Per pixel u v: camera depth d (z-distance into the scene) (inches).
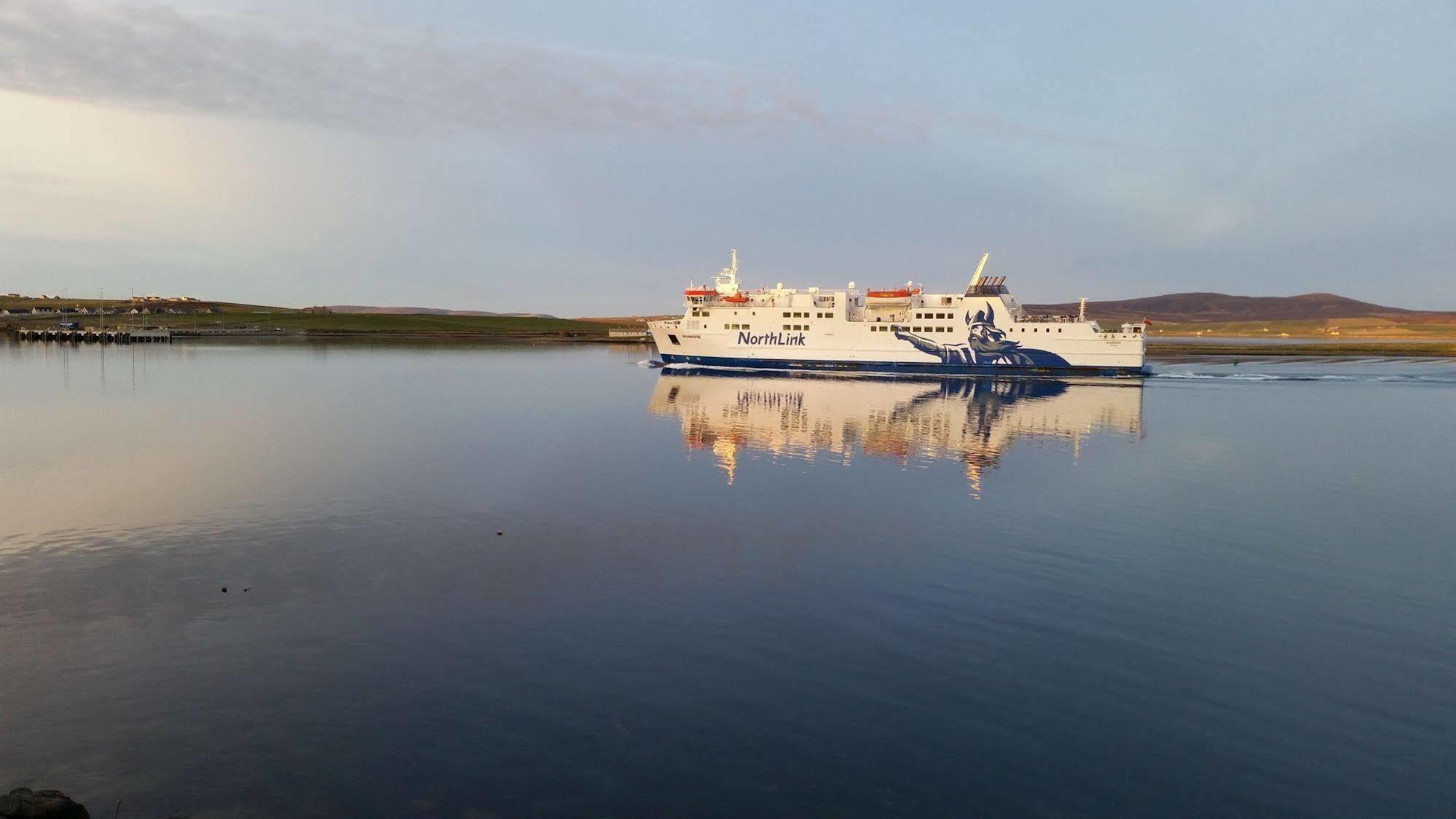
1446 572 1059.3
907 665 759.1
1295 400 3189.0
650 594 930.1
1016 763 604.7
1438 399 3218.5
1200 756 620.4
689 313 4443.9
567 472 1627.7
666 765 591.2
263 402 2768.2
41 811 481.4
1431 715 686.5
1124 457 1907.0
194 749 602.2
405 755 598.5
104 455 1739.7
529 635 811.4
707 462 1766.7
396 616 854.5
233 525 1196.5
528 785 564.7
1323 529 1264.8
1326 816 553.9
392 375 4037.9
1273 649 812.0
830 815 538.6
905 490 1505.9
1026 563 1072.8
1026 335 4060.0
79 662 738.2
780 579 987.9
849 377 4077.3
